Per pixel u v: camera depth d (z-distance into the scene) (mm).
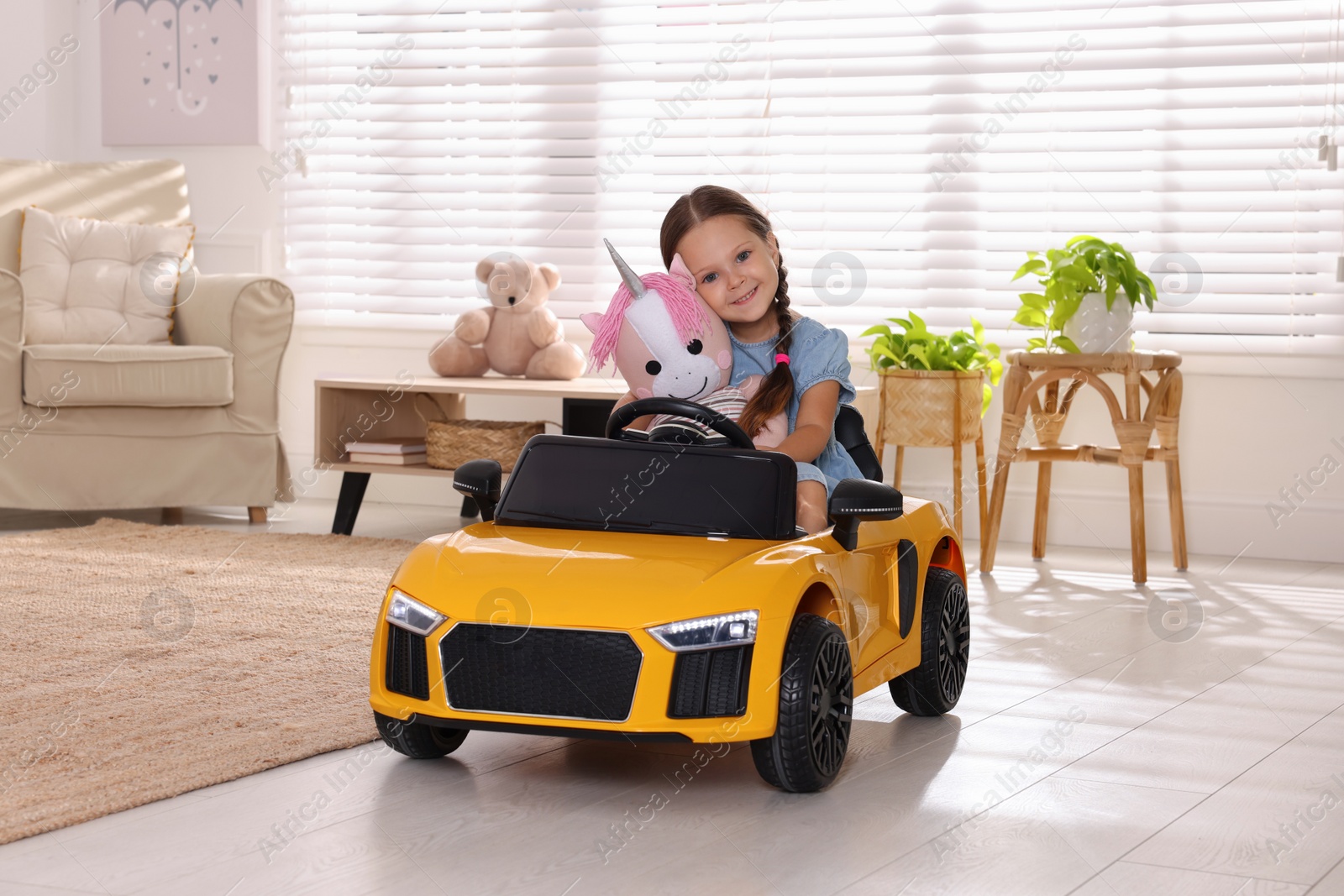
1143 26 4695
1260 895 1654
